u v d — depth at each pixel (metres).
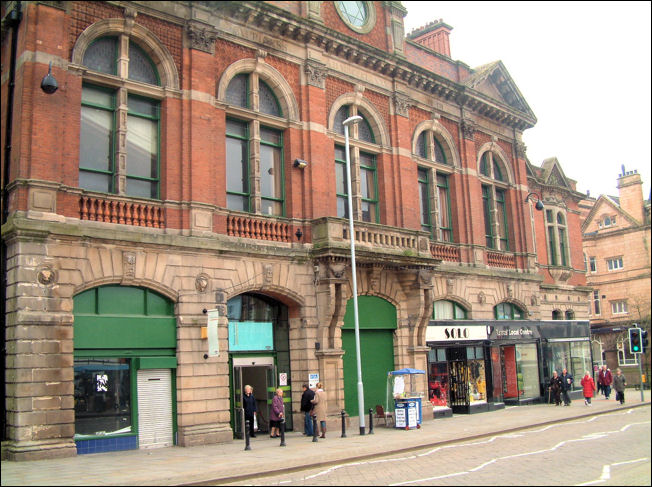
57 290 15.09
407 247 22.58
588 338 32.50
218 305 18.05
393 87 24.86
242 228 19.22
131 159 17.61
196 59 18.73
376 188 24.08
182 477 12.02
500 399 26.73
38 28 15.79
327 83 22.62
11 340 14.62
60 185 15.55
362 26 24.56
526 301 29.36
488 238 28.94
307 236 20.75
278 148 21.30
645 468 11.88
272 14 20.59
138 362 16.47
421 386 22.80
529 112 31.44
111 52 17.53
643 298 45.75
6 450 14.16
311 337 20.17
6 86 16.23
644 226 44.78
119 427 16.05
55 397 14.66
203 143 18.47
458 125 27.84
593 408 25.89
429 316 23.30
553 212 34.38
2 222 15.42
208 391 17.47
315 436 17.42
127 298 16.61
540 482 10.70
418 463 13.61
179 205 17.83
